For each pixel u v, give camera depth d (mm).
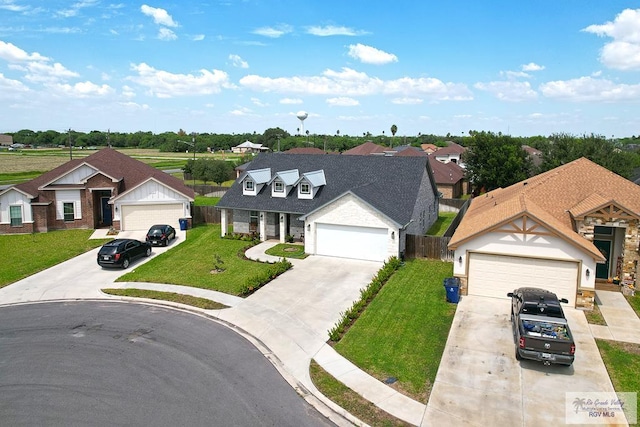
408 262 27812
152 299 22109
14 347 17156
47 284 24594
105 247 27156
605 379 14258
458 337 17297
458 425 12164
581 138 48188
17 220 35906
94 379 14695
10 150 156250
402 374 14805
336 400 13398
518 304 16859
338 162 35906
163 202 37188
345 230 28672
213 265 27469
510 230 20594
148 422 12367
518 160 50719
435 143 155125
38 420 12516
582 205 23047
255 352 16609
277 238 33844
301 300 21516
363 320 19109
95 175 37156
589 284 19562
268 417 12648
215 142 166000
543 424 12172
